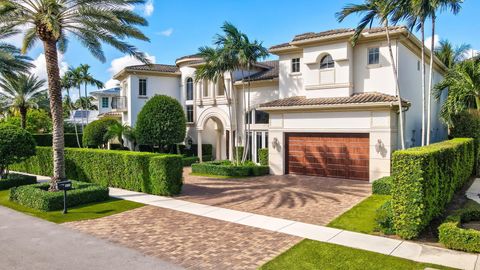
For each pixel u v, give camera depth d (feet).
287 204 41.98
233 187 54.54
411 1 44.60
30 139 61.41
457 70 64.59
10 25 47.88
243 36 68.80
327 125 60.90
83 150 61.87
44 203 40.29
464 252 25.50
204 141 98.73
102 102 159.53
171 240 29.30
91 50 56.85
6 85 110.22
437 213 32.35
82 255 25.96
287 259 24.68
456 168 42.45
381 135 54.85
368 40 60.80
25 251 26.86
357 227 32.12
